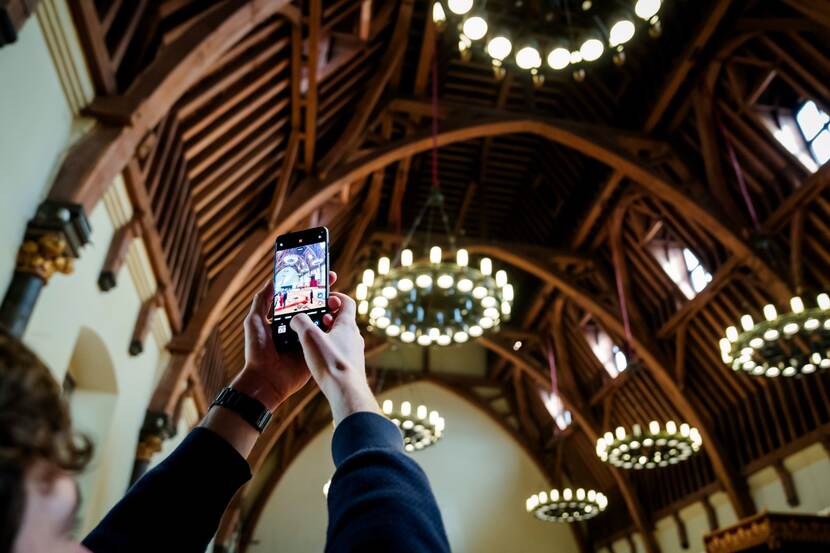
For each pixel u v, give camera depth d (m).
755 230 12.16
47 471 0.44
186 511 0.95
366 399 0.84
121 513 0.92
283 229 10.31
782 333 8.40
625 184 14.88
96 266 5.86
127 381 7.34
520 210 19.08
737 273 13.13
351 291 17.28
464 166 17.41
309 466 21.95
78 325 5.73
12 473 0.41
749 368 9.32
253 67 7.51
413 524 0.60
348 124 11.09
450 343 9.24
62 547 0.46
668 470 18.81
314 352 0.90
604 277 16.86
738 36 11.23
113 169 5.22
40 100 4.49
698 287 15.01
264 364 1.13
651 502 19.50
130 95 5.29
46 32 4.38
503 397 24.41
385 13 10.16
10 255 4.33
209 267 9.49
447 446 23.20
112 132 5.18
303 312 1.17
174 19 5.89
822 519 8.12
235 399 1.08
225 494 1.00
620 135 13.14
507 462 23.28
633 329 16.27
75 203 4.66
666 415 17.61
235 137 8.12
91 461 0.51
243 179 9.04
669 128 13.27
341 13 9.07
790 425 13.98
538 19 7.23
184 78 5.72
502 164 17.45
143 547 0.89
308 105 9.11
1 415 0.43
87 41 4.82
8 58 3.93
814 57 10.41
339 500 0.66
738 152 12.48
